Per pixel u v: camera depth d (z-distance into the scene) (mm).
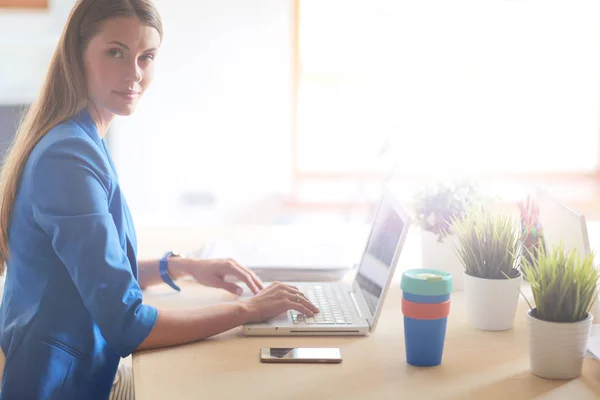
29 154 1372
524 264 1413
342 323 1385
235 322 1359
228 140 3574
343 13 3564
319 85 3625
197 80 3520
